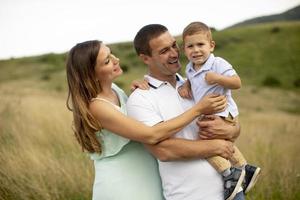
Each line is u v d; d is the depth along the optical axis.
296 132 11.26
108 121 3.47
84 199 5.99
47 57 67.94
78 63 3.53
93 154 3.67
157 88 3.64
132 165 3.64
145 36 3.61
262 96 43.09
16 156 6.52
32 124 9.34
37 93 20.78
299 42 63.03
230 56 62.50
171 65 3.62
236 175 3.49
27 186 5.91
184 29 3.78
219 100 3.43
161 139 3.41
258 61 59.72
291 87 50.31
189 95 3.76
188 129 3.61
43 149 7.48
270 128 12.77
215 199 3.53
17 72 61.84
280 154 8.08
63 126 9.18
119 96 3.70
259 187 6.09
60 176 6.20
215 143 3.48
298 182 6.19
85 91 3.54
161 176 3.67
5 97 11.96
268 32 68.12
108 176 3.62
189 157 3.45
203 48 3.69
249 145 8.25
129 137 3.44
